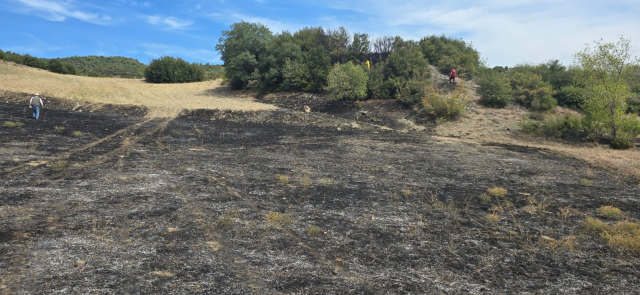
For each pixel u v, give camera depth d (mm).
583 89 15266
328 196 7125
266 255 4449
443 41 33469
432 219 6016
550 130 15930
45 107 19094
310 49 29812
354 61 28609
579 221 6082
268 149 12320
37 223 4992
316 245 4820
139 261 4082
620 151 13250
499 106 21469
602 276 4219
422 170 9828
